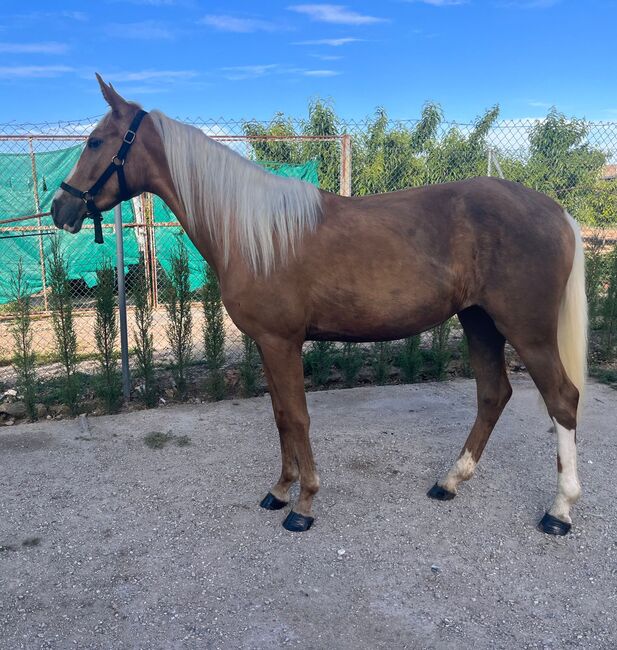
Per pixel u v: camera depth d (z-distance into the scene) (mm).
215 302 4457
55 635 1995
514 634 1971
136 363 4590
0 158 6902
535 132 6809
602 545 2488
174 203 2643
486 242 2410
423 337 5711
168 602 2160
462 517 2721
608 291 5391
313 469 2631
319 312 2484
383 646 1922
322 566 2369
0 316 6742
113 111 2611
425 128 6102
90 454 3482
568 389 2502
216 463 3344
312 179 6516
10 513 2811
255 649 1916
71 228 2713
